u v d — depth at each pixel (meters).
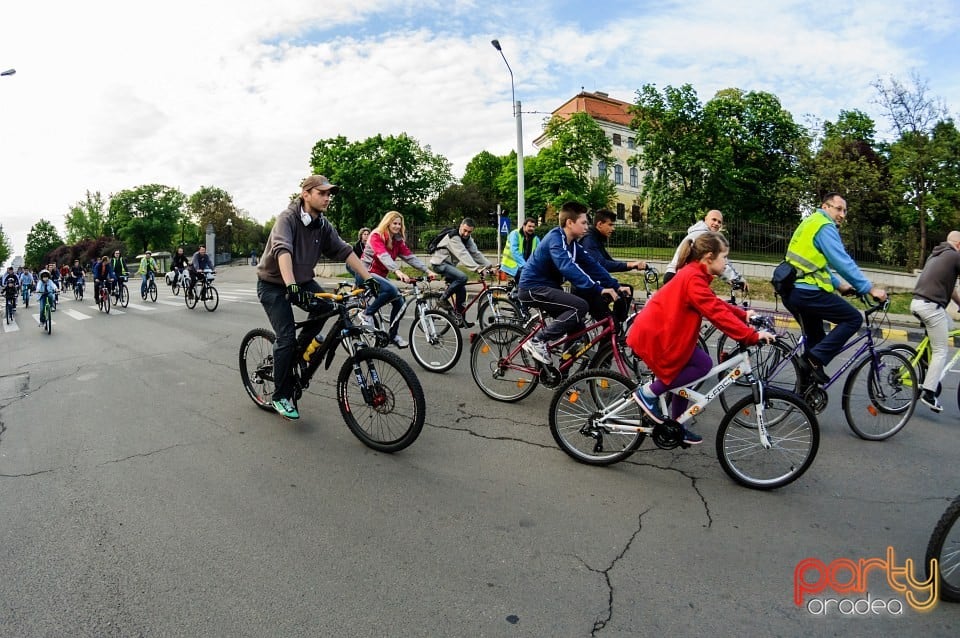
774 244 19.89
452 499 3.48
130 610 2.48
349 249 4.69
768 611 2.48
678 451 4.24
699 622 2.41
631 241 20.69
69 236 90.12
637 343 3.72
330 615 2.44
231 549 2.95
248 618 2.42
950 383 6.28
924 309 5.07
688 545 2.99
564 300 5.02
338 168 46.03
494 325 5.48
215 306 13.84
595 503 3.44
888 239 20.64
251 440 4.50
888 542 3.04
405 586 2.64
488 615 2.44
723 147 30.19
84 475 3.91
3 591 2.63
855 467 4.00
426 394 5.68
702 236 3.59
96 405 5.62
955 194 18.59
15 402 5.93
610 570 2.77
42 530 3.17
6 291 17.03
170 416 5.16
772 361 4.95
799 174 25.36
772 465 3.70
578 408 4.07
